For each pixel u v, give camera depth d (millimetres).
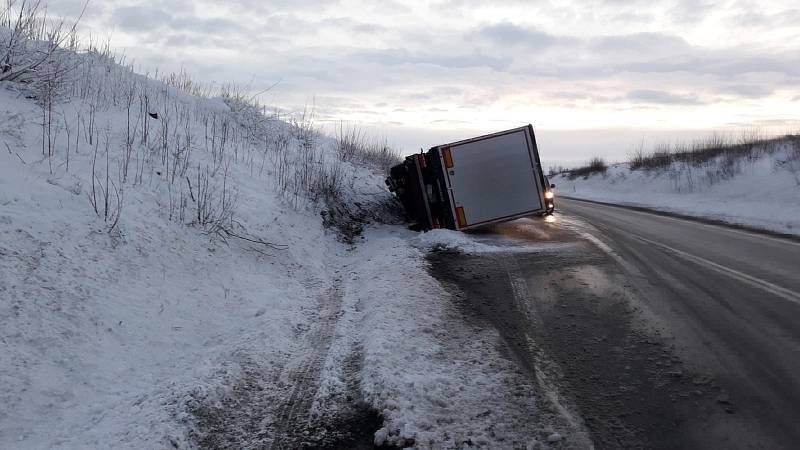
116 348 5199
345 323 6441
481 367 5074
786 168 18422
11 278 5023
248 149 12500
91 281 5680
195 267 7121
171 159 9273
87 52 11992
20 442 3832
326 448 3928
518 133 12578
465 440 3844
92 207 6633
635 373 4871
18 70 8453
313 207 11562
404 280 8086
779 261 8977
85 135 8266
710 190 20891
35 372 4441
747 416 4051
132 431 3895
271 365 5273
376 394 4488
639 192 26312
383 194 16203
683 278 7984
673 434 3871
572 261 9438
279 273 8320
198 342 5879
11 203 5863
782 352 5160
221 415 4285
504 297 7391
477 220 12531
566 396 4477
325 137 19547
